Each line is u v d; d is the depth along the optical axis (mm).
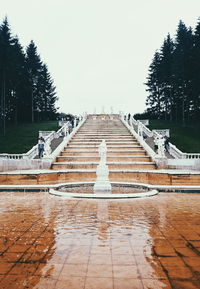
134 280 2883
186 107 49219
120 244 4062
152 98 59781
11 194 9414
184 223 5340
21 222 5383
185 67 39344
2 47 36531
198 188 10070
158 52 56688
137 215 6031
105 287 2727
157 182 13664
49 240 4250
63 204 7359
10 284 2783
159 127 39562
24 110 52344
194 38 40125
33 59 50750
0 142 29594
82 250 3799
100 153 10359
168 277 2951
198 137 31547
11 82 42156
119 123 35688
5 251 3750
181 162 17391
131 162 17500
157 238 4363
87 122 36781
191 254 3648
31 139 31328
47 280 2877
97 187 9414
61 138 28734
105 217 5828
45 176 13492
